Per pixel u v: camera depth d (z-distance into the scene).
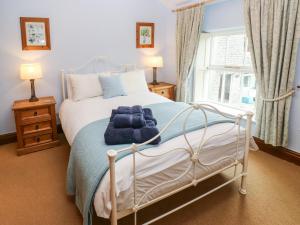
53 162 2.68
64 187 2.21
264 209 1.89
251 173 2.41
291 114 2.57
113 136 1.66
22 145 2.85
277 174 2.39
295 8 2.27
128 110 2.11
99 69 3.64
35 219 1.81
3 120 3.12
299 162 2.54
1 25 2.85
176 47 3.85
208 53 3.72
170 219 1.79
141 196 1.49
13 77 3.05
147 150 1.58
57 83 3.37
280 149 2.71
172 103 2.86
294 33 2.33
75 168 1.78
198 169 1.76
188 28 3.55
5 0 2.81
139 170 1.45
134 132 1.67
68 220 1.80
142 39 3.95
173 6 3.88
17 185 2.24
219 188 2.01
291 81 2.44
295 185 2.21
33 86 2.99
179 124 2.00
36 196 2.08
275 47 2.45
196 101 3.88
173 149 1.58
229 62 3.46
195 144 1.72
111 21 3.59
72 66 3.42
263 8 2.50
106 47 3.64
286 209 1.89
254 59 2.69
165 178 1.57
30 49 3.07
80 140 1.89
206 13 3.41
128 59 3.90
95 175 1.41
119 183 1.36
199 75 3.79
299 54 2.40
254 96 3.21
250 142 2.13
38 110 2.88
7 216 1.83
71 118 2.52
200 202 1.98
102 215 1.37
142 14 3.86
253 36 2.64
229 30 3.29
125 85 3.43
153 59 3.93
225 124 2.05
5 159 2.74
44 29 3.10
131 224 1.73
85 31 3.40
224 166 1.96
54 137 3.06
